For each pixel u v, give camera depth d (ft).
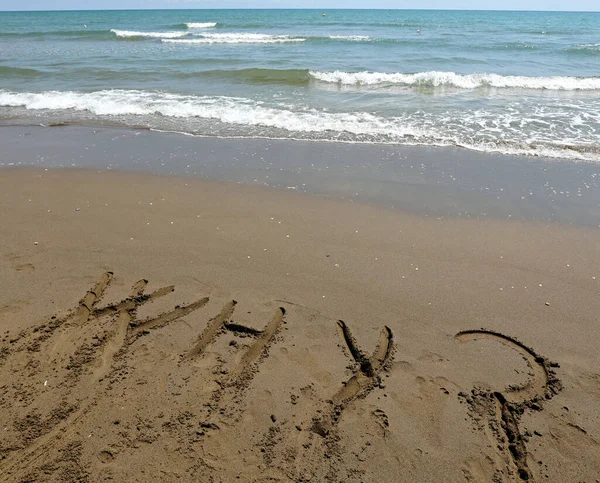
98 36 88.33
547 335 11.59
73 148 26.00
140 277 13.66
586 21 180.24
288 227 17.06
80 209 18.11
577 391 9.93
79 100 36.04
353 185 21.15
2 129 29.43
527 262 14.85
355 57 58.23
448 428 9.08
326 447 8.64
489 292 13.29
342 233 16.70
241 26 125.39
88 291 12.87
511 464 8.43
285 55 60.34
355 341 11.31
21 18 200.23
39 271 13.75
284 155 25.07
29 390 9.59
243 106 34.71
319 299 12.90
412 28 118.83
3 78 43.98
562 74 46.60
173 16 217.56
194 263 14.51
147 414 9.14
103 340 11.10
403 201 19.47
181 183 21.12
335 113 32.83
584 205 18.97
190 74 46.06
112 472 8.03
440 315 12.32
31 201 18.78
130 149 25.95
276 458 8.39
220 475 8.05
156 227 16.79
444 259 15.02
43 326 11.45
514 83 42.37
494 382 10.18
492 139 27.14
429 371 10.48
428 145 26.55
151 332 11.44
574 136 27.37
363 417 9.27
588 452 8.64
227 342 11.18
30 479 7.83
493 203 19.24
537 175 22.13
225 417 9.15
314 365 10.57
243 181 21.48
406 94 38.99
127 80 43.78
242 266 14.43
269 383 10.01
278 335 11.46
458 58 56.65
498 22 157.99
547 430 9.04
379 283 13.67
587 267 14.55
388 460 8.45
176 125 30.50
